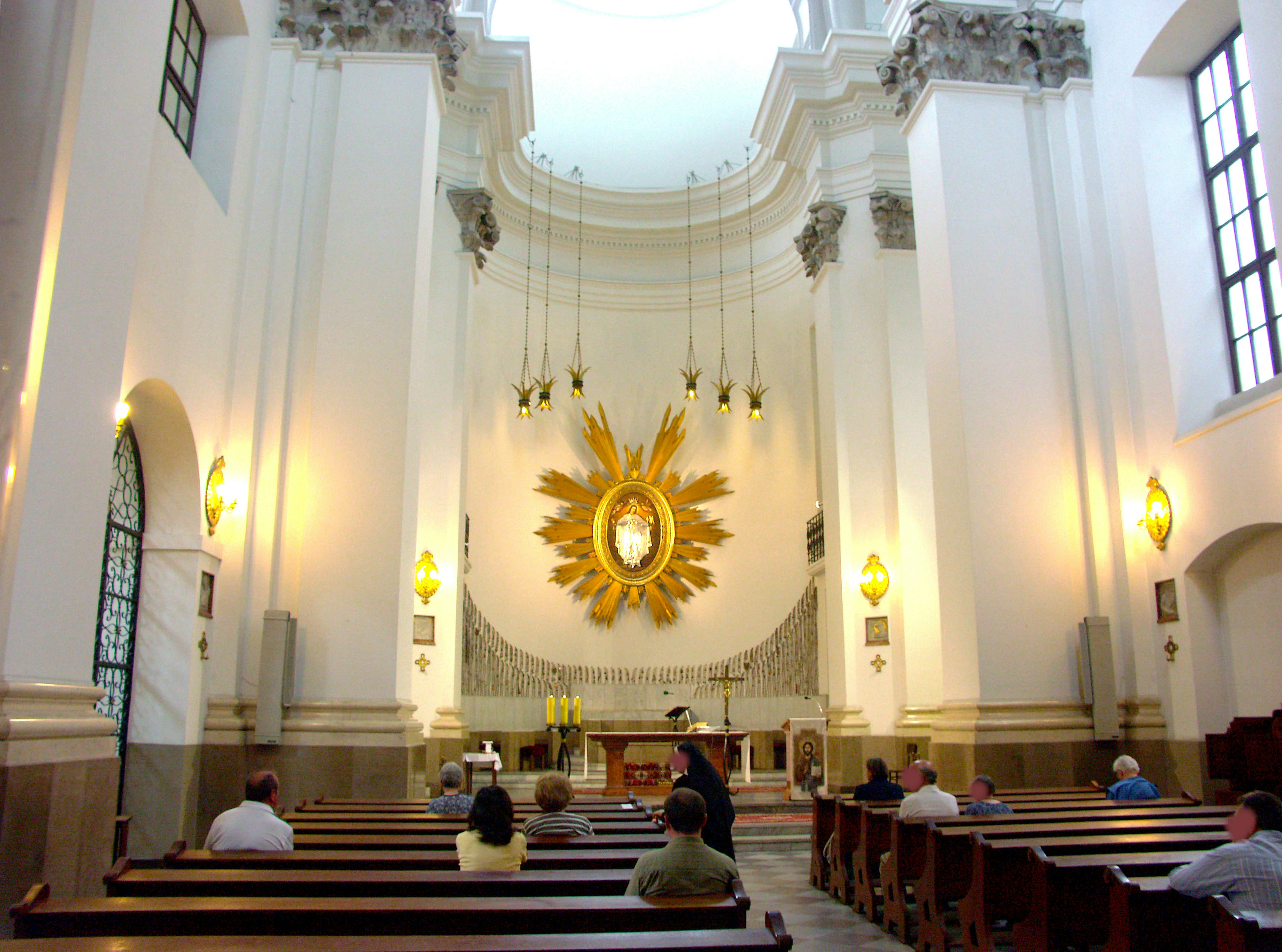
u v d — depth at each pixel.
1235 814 3.92
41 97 5.23
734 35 18.52
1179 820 6.15
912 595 13.05
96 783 5.46
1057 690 9.52
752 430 17.53
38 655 5.11
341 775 8.59
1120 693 9.59
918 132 11.07
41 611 5.14
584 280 18.20
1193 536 9.19
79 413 5.49
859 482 13.62
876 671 13.13
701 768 5.78
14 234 5.06
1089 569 9.80
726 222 18.05
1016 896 4.89
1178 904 3.69
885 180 14.24
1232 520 8.70
